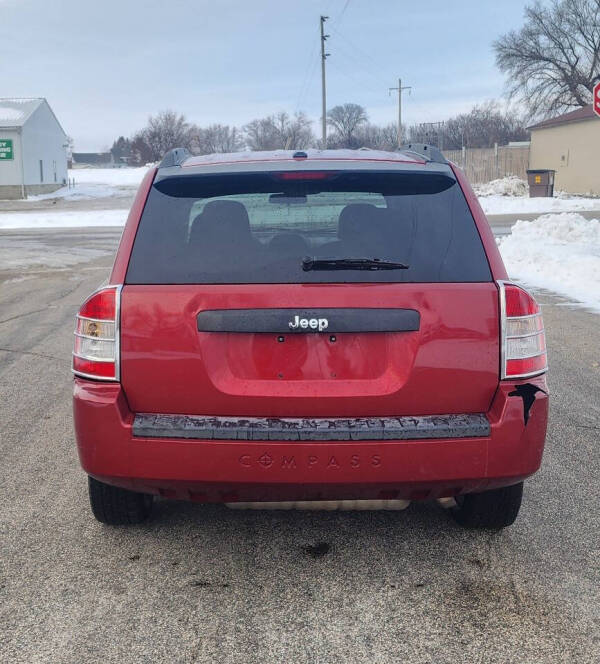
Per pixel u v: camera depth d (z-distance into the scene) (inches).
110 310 121.3
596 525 152.9
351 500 126.9
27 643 113.2
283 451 117.3
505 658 109.2
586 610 121.7
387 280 120.3
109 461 121.3
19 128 2304.4
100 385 122.0
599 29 2105.1
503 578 132.0
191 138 3998.5
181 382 120.5
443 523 155.2
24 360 303.1
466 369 120.6
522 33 2218.3
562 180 1835.6
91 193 2511.1
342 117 4291.3
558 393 248.4
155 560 139.3
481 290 121.1
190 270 121.9
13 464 189.9
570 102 2213.3
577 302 426.0
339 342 120.3
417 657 109.6
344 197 130.4
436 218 126.9
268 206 130.1
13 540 147.3
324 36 2095.2
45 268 637.9
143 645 112.7
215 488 121.0
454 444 118.9
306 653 110.7
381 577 132.7
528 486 173.3
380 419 120.2
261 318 118.6
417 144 157.9
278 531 152.0
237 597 126.3
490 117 3555.6
